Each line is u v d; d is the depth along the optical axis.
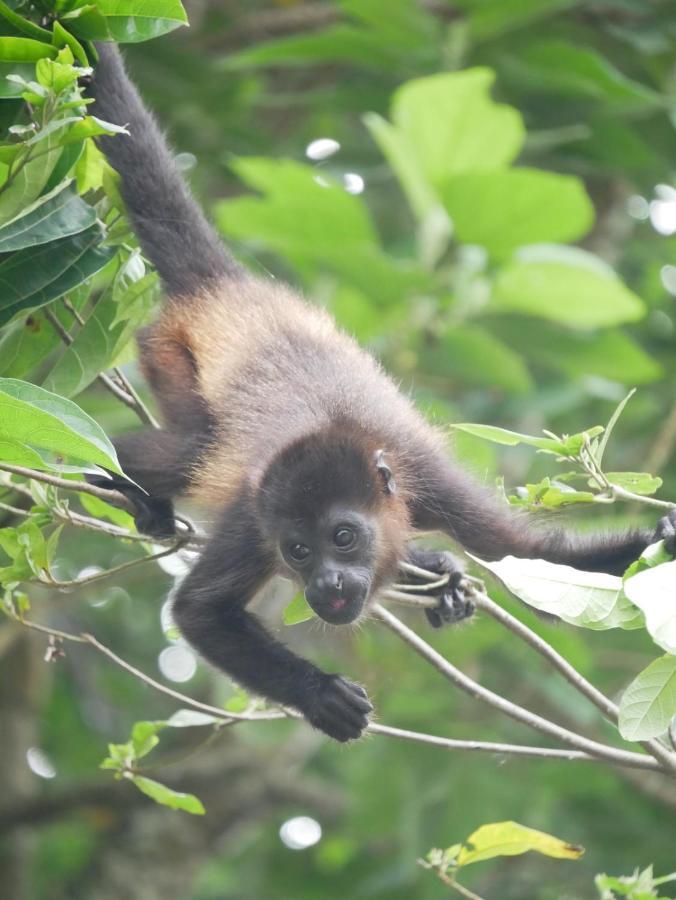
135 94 9.09
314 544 8.71
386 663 13.59
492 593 11.80
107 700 18.11
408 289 12.93
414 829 13.74
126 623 18.61
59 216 7.25
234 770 17.55
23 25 7.15
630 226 17.41
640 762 7.14
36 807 16.08
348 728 8.40
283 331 9.55
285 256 13.31
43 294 7.32
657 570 5.59
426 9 14.53
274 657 8.63
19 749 16.83
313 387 9.15
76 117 6.73
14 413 5.66
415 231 15.70
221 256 9.80
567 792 14.21
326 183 13.14
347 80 14.95
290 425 8.91
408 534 9.16
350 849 16.44
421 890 14.63
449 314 13.23
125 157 9.02
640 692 5.92
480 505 9.21
